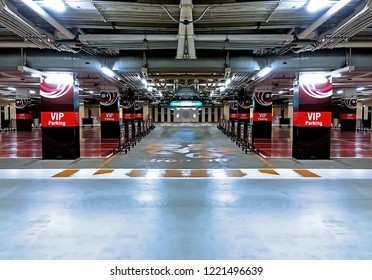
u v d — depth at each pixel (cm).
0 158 834
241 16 436
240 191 484
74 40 541
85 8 397
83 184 529
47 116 800
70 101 801
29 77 1097
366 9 357
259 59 712
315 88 803
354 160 801
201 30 518
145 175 605
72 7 394
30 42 531
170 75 860
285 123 3012
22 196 454
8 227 336
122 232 322
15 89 1844
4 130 2362
